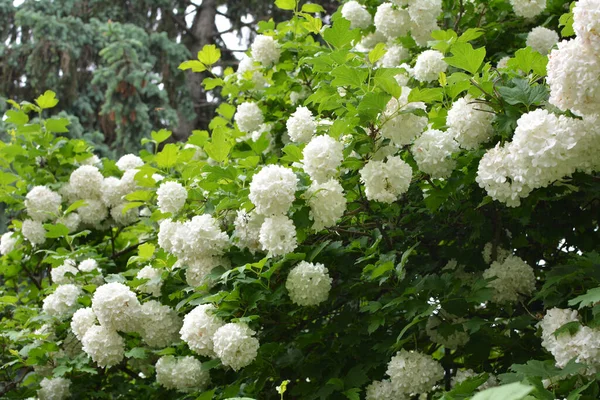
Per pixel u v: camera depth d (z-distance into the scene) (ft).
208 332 10.41
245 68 15.15
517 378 8.27
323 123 11.21
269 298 10.43
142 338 12.52
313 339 11.24
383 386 10.58
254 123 14.21
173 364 11.62
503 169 8.82
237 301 10.52
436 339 11.06
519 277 10.62
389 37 13.73
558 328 8.50
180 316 12.31
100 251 16.96
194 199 12.06
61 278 14.06
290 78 14.20
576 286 9.65
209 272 10.87
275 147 14.98
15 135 16.83
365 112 9.32
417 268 12.04
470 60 9.37
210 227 10.83
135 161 17.12
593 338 8.24
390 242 11.30
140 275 12.47
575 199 10.85
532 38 13.06
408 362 10.28
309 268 10.32
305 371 11.21
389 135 9.55
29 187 16.51
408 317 10.07
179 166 14.42
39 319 13.10
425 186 11.09
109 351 11.61
